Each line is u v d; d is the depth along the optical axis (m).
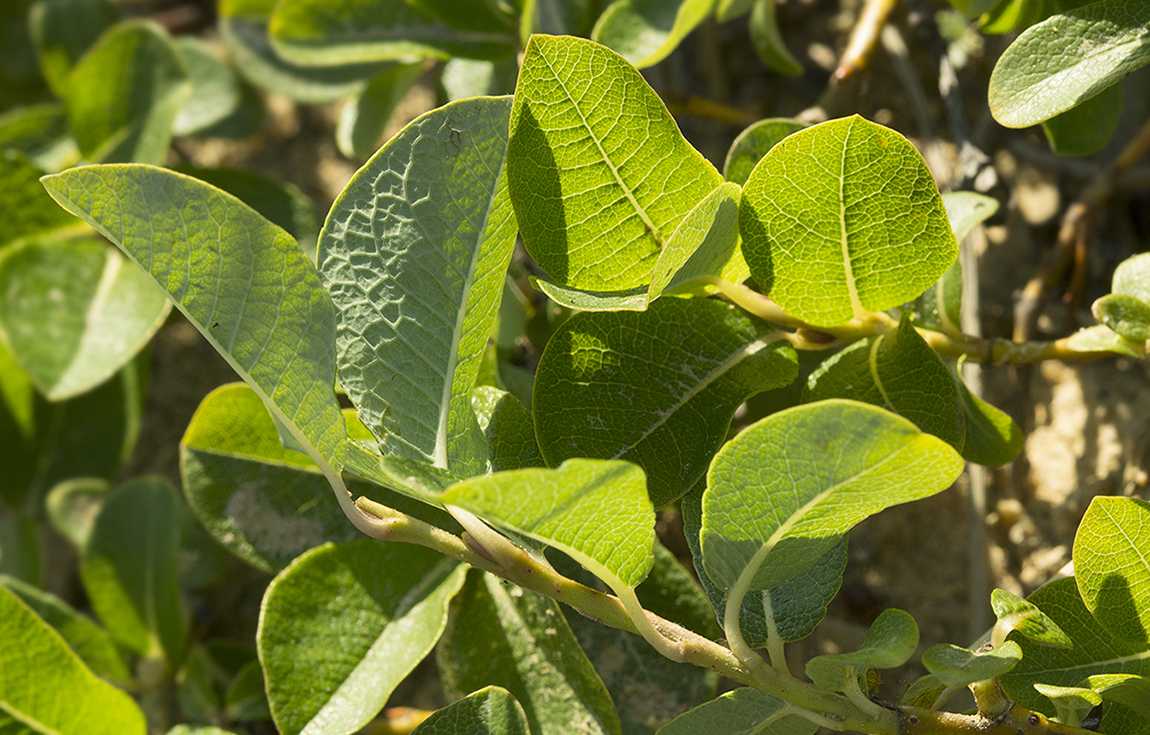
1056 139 0.49
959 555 0.54
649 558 0.43
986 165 0.54
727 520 0.42
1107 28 0.45
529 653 0.49
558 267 0.45
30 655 0.50
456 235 0.44
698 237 0.43
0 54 0.73
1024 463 0.54
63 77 0.68
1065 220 0.55
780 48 0.56
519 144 0.44
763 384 0.46
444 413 0.44
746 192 0.44
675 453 0.46
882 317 0.46
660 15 0.53
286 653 0.48
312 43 0.55
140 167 0.42
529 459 0.46
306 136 0.73
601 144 0.44
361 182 0.44
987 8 0.48
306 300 0.43
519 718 0.46
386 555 0.49
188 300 0.43
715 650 0.43
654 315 0.46
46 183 0.41
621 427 0.46
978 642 0.46
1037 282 0.55
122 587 0.56
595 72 0.44
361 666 0.49
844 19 0.63
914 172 0.44
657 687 0.49
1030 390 0.55
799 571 0.43
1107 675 0.44
